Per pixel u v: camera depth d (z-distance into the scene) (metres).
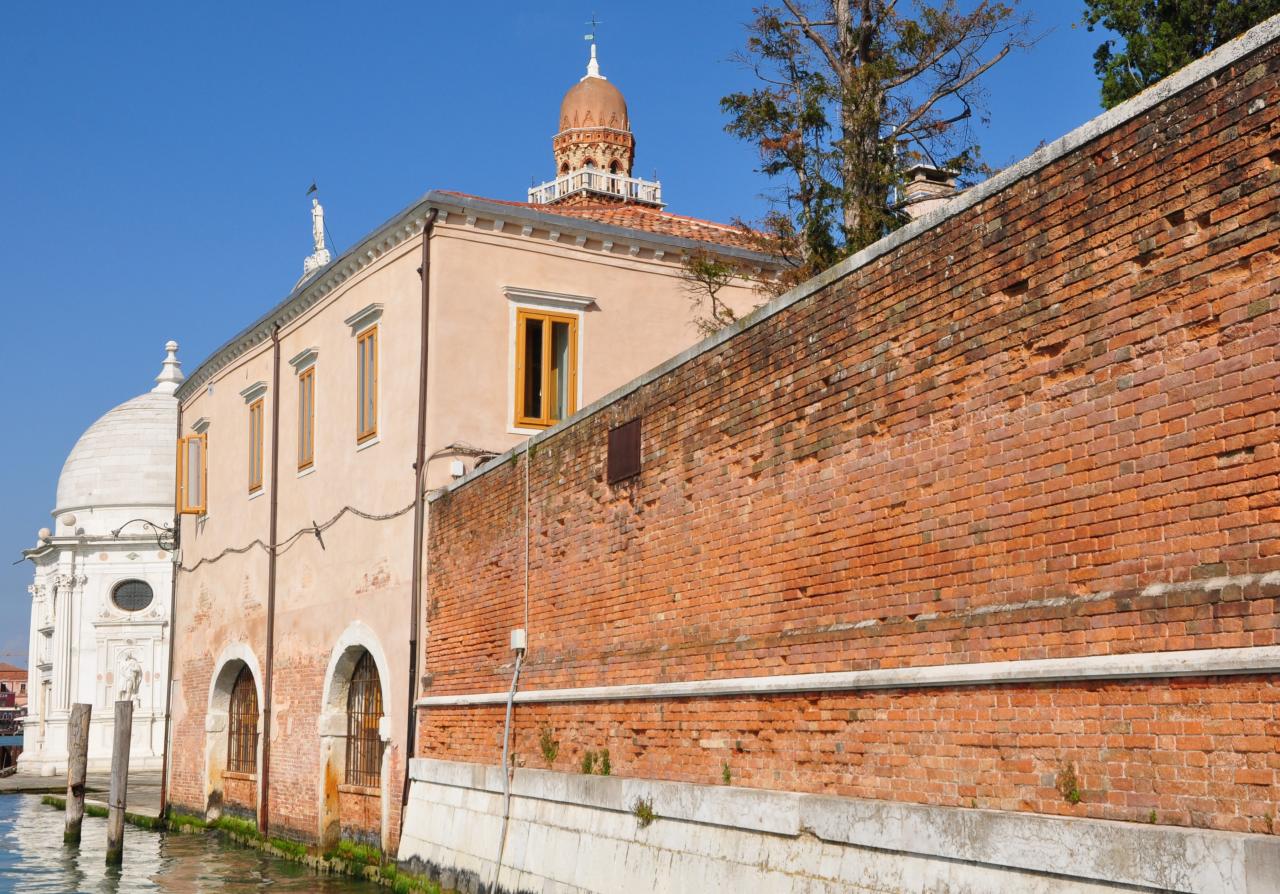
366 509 22.00
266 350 27.25
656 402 13.66
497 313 21.02
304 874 21.98
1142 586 7.94
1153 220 7.99
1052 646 8.51
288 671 24.67
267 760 25.23
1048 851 8.15
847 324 10.76
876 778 10.01
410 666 19.77
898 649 9.90
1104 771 8.05
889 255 10.32
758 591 11.75
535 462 16.44
